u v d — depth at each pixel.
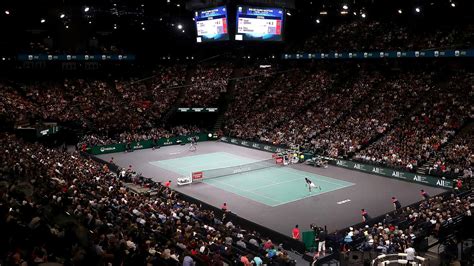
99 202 25.61
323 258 24.84
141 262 14.84
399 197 39.19
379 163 48.16
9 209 17.11
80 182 30.86
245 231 28.66
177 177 46.78
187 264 15.99
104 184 33.50
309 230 30.64
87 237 17.02
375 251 22.56
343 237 27.44
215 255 19.20
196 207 33.59
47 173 29.64
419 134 49.91
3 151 34.69
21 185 24.11
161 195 36.81
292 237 28.88
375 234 25.95
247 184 43.78
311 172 49.16
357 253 21.31
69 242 15.52
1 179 25.31
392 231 25.94
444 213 27.45
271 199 38.56
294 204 37.12
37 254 12.96
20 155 34.97
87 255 14.20
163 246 19.27
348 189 41.94
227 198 38.88
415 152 47.00
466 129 48.75
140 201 28.94
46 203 21.48
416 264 19.34
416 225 27.69
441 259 20.70
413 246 23.91
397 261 19.67
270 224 32.31
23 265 12.12
